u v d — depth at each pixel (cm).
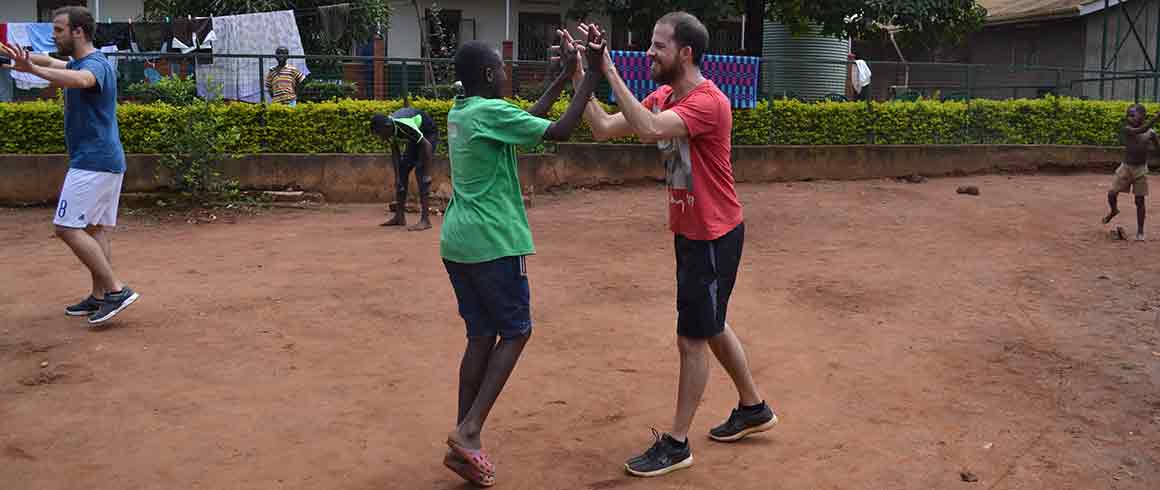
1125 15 2064
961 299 786
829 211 1205
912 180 1524
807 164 1523
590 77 408
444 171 1316
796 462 458
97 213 658
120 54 1259
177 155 1202
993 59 2617
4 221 1106
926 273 877
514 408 527
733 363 466
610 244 1002
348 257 909
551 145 1402
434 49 2208
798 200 1297
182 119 1204
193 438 480
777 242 1020
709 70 1468
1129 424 515
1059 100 1662
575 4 1834
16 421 498
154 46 1526
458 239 420
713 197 435
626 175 1432
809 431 498
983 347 654
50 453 461
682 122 416
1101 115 1664
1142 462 465
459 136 419
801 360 621
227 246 964
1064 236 1060
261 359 604
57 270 843
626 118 405
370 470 447
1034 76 2245
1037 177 1580
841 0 1658
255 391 548
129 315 695
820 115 1538
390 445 476
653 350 636
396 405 530
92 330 657
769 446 478
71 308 692
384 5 1877
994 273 880
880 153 1550
